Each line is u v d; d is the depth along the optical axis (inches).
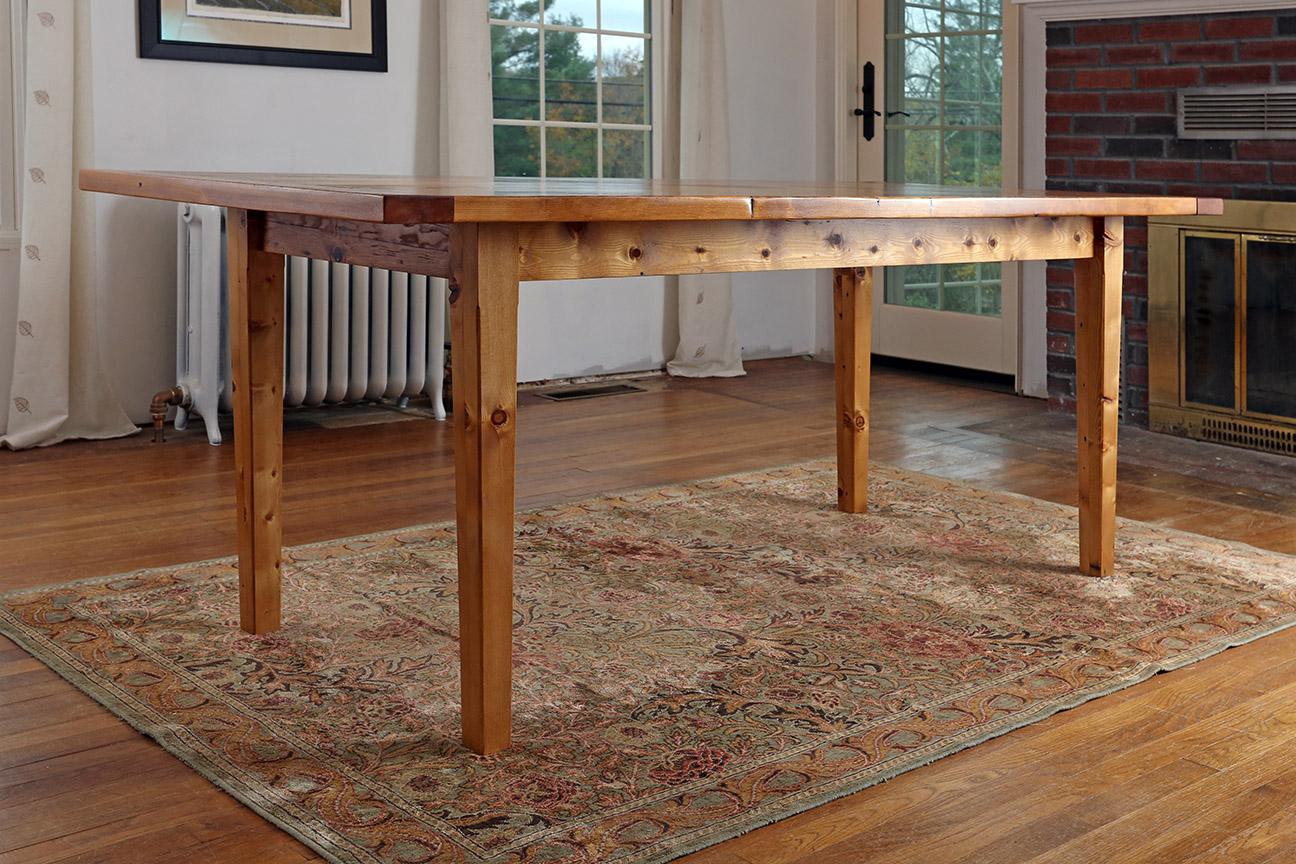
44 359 147.1
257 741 71.0
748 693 78.2
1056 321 173.0
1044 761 69.6
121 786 66.1
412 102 178.1
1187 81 153.0
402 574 101.7
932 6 200.2
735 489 130.3
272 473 86.8
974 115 196.4
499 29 186.2
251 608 87.5
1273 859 59.2
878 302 215.8
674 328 208.4
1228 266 148.6
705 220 70.2
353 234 74.5
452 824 61.8
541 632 88.7
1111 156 163.2
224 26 160.2
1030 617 92.2
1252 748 71.2
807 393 188.5
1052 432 158.7
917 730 73.0
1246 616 92.6
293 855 59.4
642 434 158.9
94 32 151.9
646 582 100.0
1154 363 158.2
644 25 201.5
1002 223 90.4
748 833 61.7
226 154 163.3
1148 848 60.3
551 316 194.7
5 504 123.3
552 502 125.5
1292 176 143.5
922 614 92.8
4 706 76.1
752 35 210.5
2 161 149.3
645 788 65.8
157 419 151.7
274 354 85.5
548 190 76.0
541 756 69.4
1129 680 80.4
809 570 103.3
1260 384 147.3
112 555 107.0
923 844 60.7
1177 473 138.5
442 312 165.3
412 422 165.6
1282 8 141.8
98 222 155.2
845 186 104.6
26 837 60.7
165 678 80.0
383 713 75.0
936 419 167.8
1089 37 163.6
